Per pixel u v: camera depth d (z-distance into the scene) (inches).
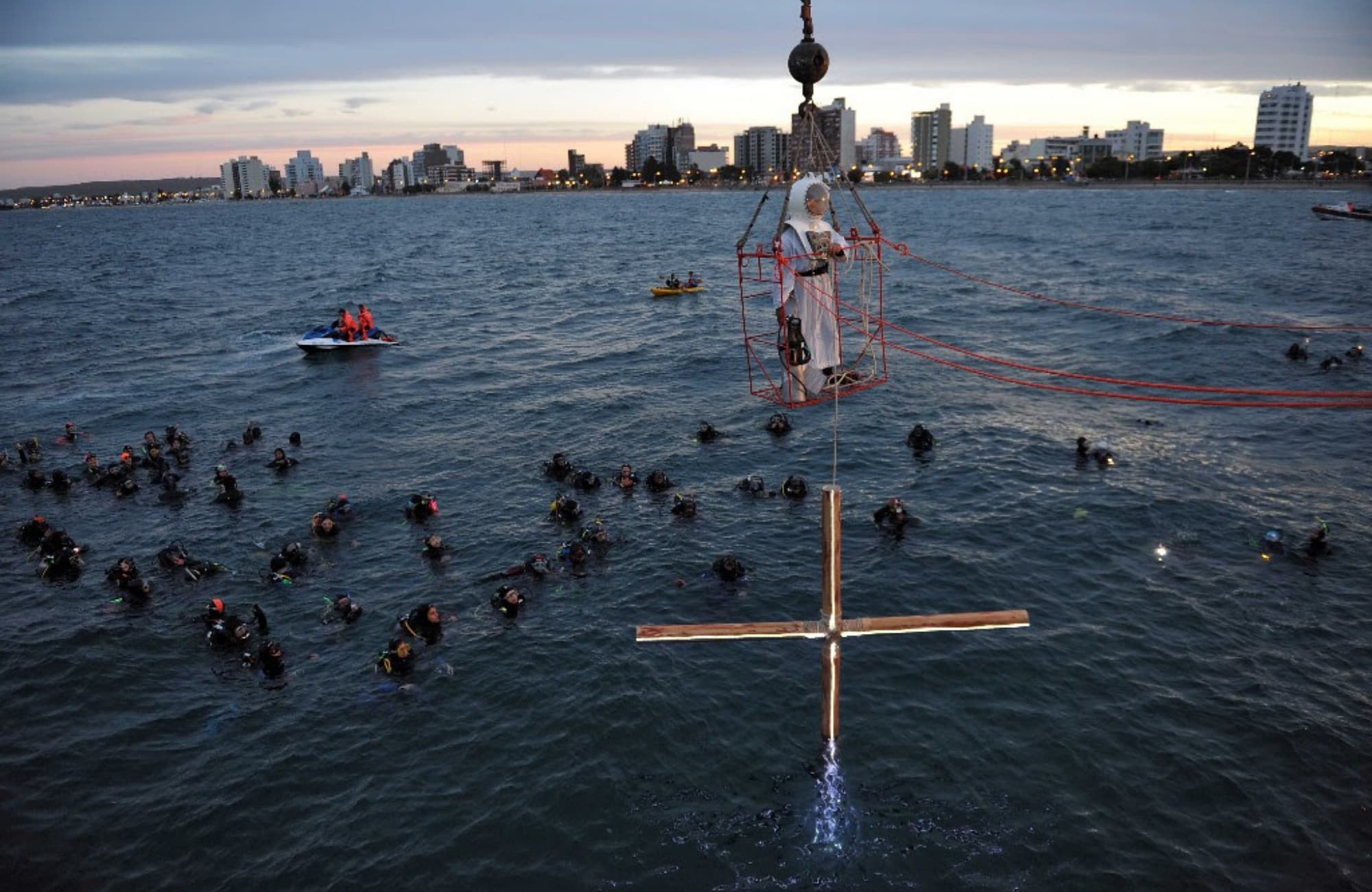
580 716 733.3
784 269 444.8
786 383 463.2
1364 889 555.5
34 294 3506.4
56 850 611.2
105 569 1007.0
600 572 965.2
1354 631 820.0
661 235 5940.0
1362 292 2628.0
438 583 951.6
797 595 911.0
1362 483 1156.5
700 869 586.2
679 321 2501.2
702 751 693.3
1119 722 710.5
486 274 3863.2
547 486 1222.9
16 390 1870.1
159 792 663.8
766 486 1195.3
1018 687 757.9
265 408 1678.2
